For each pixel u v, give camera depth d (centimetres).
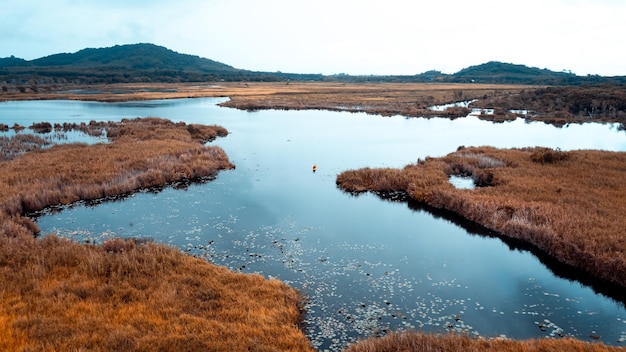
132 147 4691
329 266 2148
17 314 1412
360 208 3127
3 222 2356
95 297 1582
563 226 2409
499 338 1442
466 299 1850
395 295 1867
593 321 1692
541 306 1806
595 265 2036
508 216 2719
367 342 1365
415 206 3197
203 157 4388
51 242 2100
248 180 3875
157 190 3450
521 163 4138
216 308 1574
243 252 2289
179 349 1237
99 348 1196
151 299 1584
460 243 2500
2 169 3609
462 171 4216
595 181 3400
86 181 3338
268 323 1492
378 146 5862
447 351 1290
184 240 2433
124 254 1916
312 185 3750
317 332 1552
